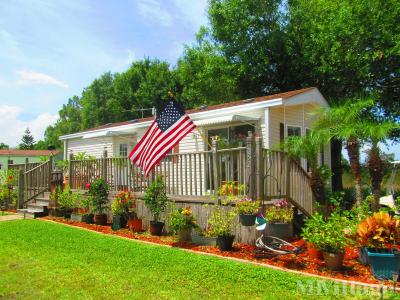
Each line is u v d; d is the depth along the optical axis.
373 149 9.06
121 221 11.30
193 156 10.54
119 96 42.72
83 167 14.08
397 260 5.90
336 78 19.05
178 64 40.34
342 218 7.36
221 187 9.12
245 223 7.71
